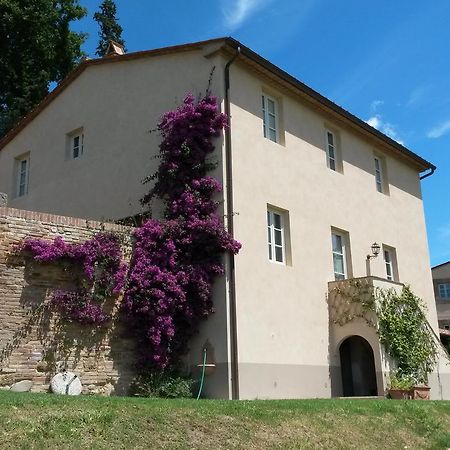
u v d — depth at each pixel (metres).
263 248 15.05
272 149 16.16
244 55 15.26
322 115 18.67
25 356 11.56
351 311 16.48
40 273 12.09
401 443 10.56
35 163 19.83
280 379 14.52
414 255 22.17
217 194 14.35
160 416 8.54
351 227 18.86
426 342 17.62
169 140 14.91
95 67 18.39
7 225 11.86
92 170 17.59
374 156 21.58
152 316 13.11
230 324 13.55
